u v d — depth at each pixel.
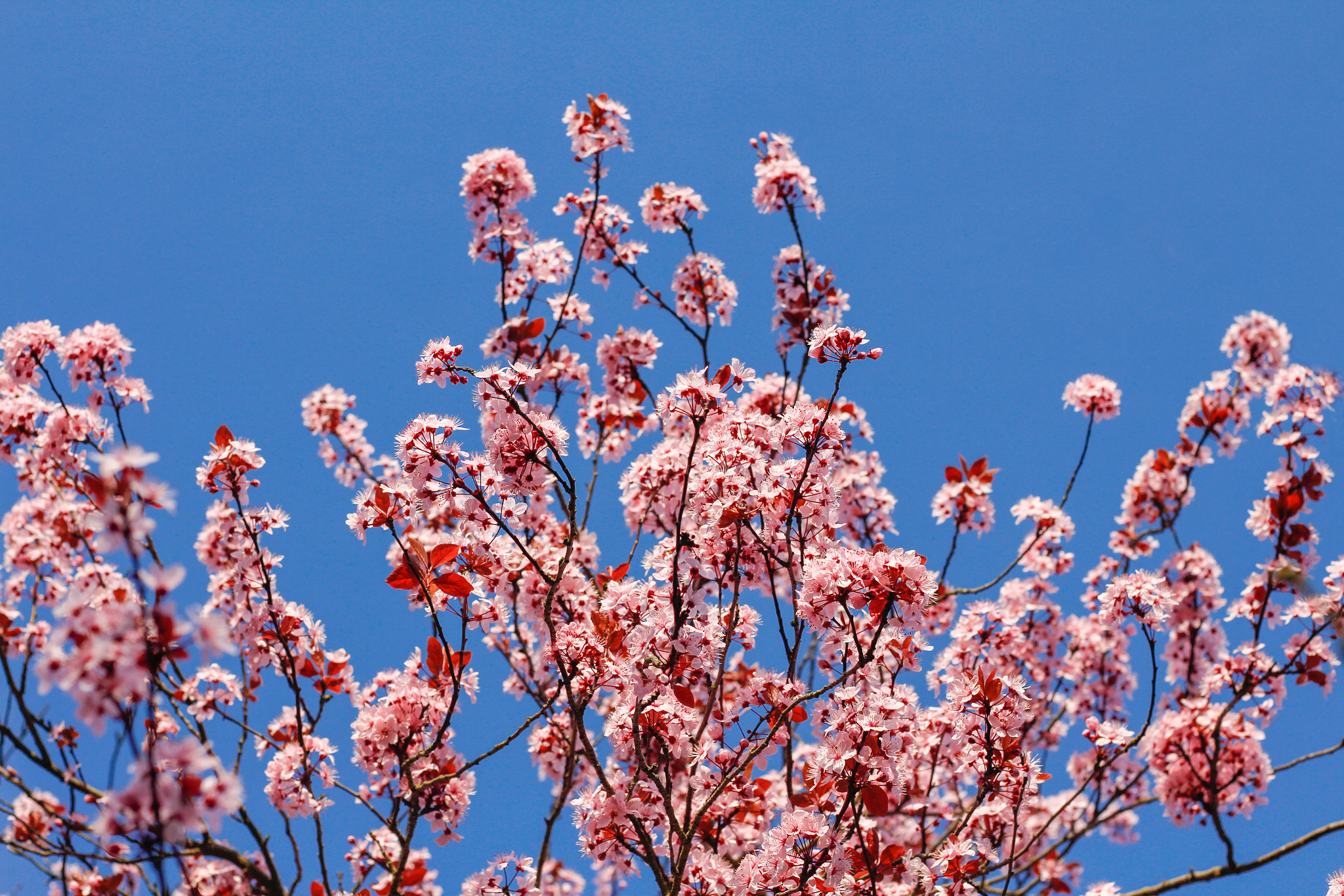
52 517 4.61
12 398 4.99
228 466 4.38
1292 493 5.73
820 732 4.12
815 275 7.38
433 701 4.71
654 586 4.69
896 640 4.21
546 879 8.32
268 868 4.09
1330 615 5.33
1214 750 5.09
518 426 4.01
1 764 3.72
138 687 2.23
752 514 4.48
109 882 4.15
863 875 4.14
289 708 5.33
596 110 7.03
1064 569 7.94
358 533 3.94
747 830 6.01
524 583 5.55
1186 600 6.84
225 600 4.95
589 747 4.16
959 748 5.23
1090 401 7.45
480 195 7.34
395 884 3.89
